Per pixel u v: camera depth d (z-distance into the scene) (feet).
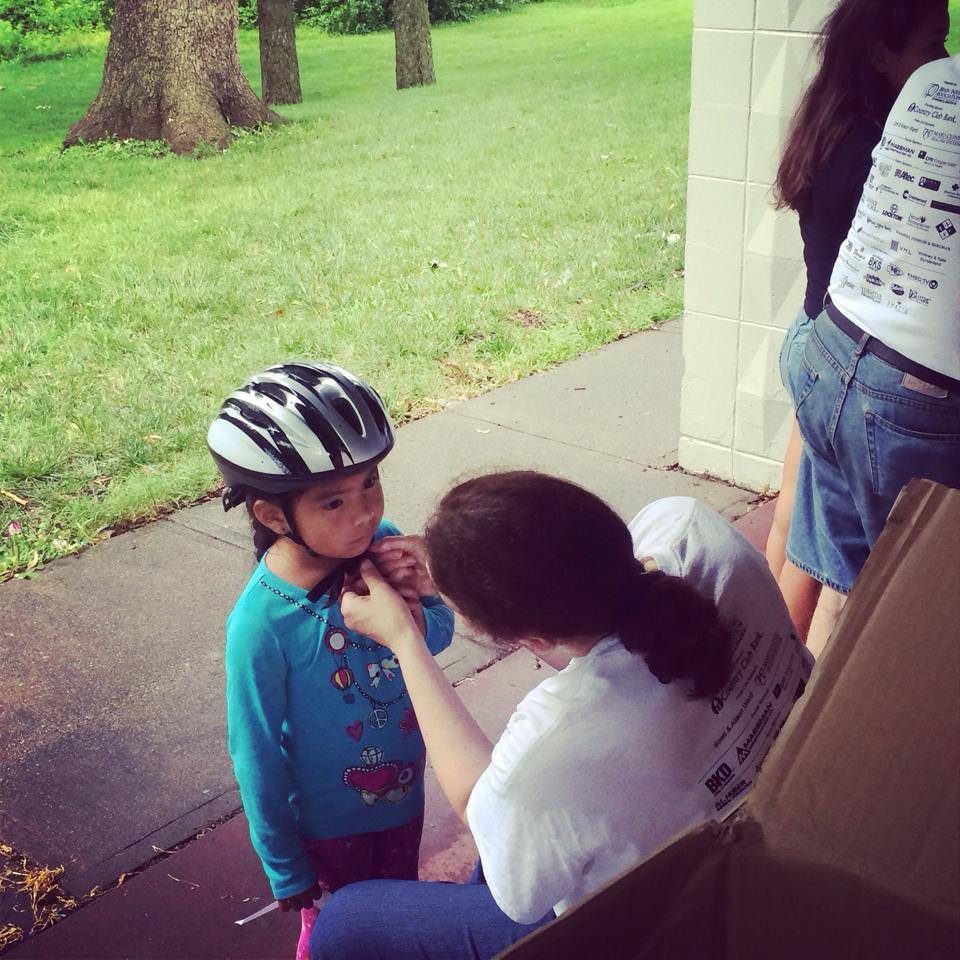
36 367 20.42
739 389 14.02
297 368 6.22
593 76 58.54
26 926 8.56
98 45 85.71
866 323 7.38
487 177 34.94
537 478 4.59
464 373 18.88
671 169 34.14
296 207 32.63
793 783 3.09
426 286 23.63
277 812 6.32
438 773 5.26
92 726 10.84
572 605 4.39
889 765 3.02
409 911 5.69
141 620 12.56
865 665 3.22
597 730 4.50
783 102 12.17
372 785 6.61
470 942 5.59
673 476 14.96
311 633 6.15
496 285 23.27
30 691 11.43
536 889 4.66
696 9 12.49
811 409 8.00
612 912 3.02
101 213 33.96
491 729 10.37
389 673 6.38
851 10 7.49
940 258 6.87
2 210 34.91
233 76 47.11
